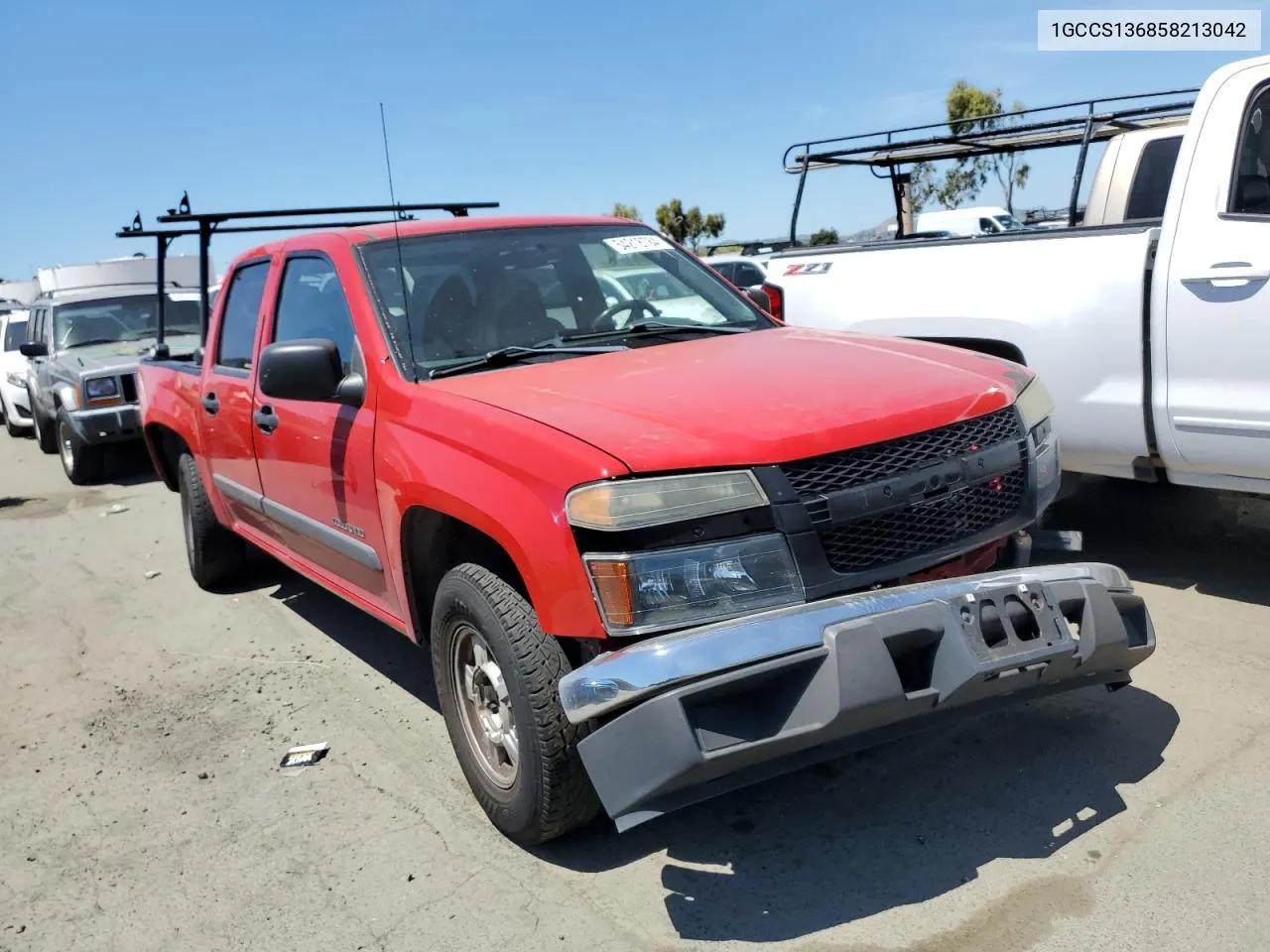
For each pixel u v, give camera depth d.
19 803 3.70
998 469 2.99
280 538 4.74
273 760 3.85
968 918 2.61
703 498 2.54
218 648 5.11
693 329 3.99
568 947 2.66
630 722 2.42
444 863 3.09
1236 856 2.75
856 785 3.26
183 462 5.89
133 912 2.99
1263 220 3.95
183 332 11.55
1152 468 4.49
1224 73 4.13
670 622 2.52
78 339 11.24
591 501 2.54
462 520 2.96
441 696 3.35
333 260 4.02
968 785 3.20
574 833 3.16
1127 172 6.03
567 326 3.93
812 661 2.41
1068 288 4.52
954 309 4.90
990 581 2.61
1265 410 3.96
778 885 2.82
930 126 6.26
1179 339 4.17
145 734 4.19
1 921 3.00
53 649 5.31
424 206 4.77
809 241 7.52
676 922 2.71
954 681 2.46
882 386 3.01
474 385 3.30
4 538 8.00
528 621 2.83
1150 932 2.50
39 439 12.32
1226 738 3.34
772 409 2.80
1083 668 2.75
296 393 3.57
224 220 5.65
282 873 3.11
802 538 2.60
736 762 2.41
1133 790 3.09
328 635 5.15
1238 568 4.80
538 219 4.38
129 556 7.11
